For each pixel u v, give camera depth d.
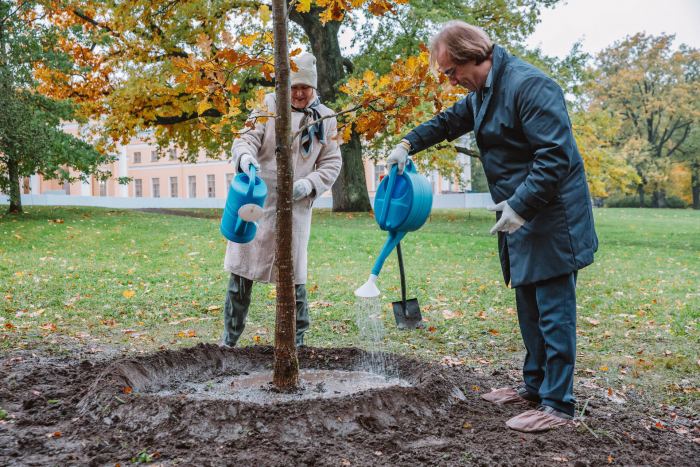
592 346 4.49
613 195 53.75
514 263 2.51
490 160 2.59
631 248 13.57
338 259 10.35
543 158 2.26
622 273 9.38
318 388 2.71
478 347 4.41
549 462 1.95
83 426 2.13
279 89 2.49
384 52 18.39
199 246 11.70
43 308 5.52
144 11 15.55
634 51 48.00
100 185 47.09
